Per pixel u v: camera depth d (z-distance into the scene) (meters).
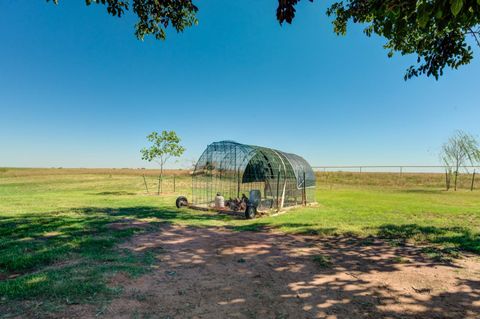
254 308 4.63
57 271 6.01
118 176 55.09
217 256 7.52
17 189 30.73
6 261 6.55
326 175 50.88
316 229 10.91
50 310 4.36
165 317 4.27
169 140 27.59
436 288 5.54
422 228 11.05
